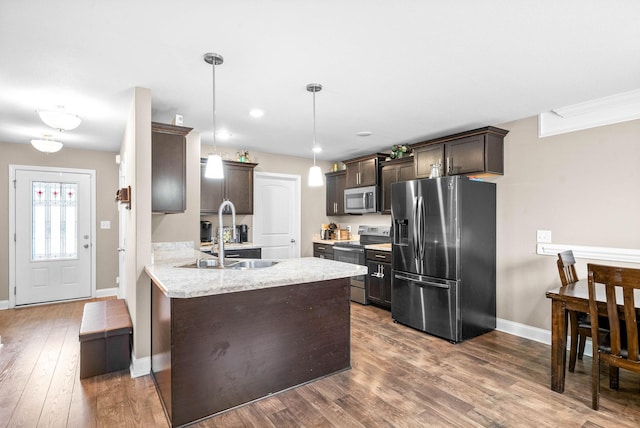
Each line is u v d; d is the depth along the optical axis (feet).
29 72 7.75
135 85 8.55
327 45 6.61
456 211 10.77
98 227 16.47
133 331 8.93
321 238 19.36
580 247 10.02
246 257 15.03
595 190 9.76
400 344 10.59
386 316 13.60
